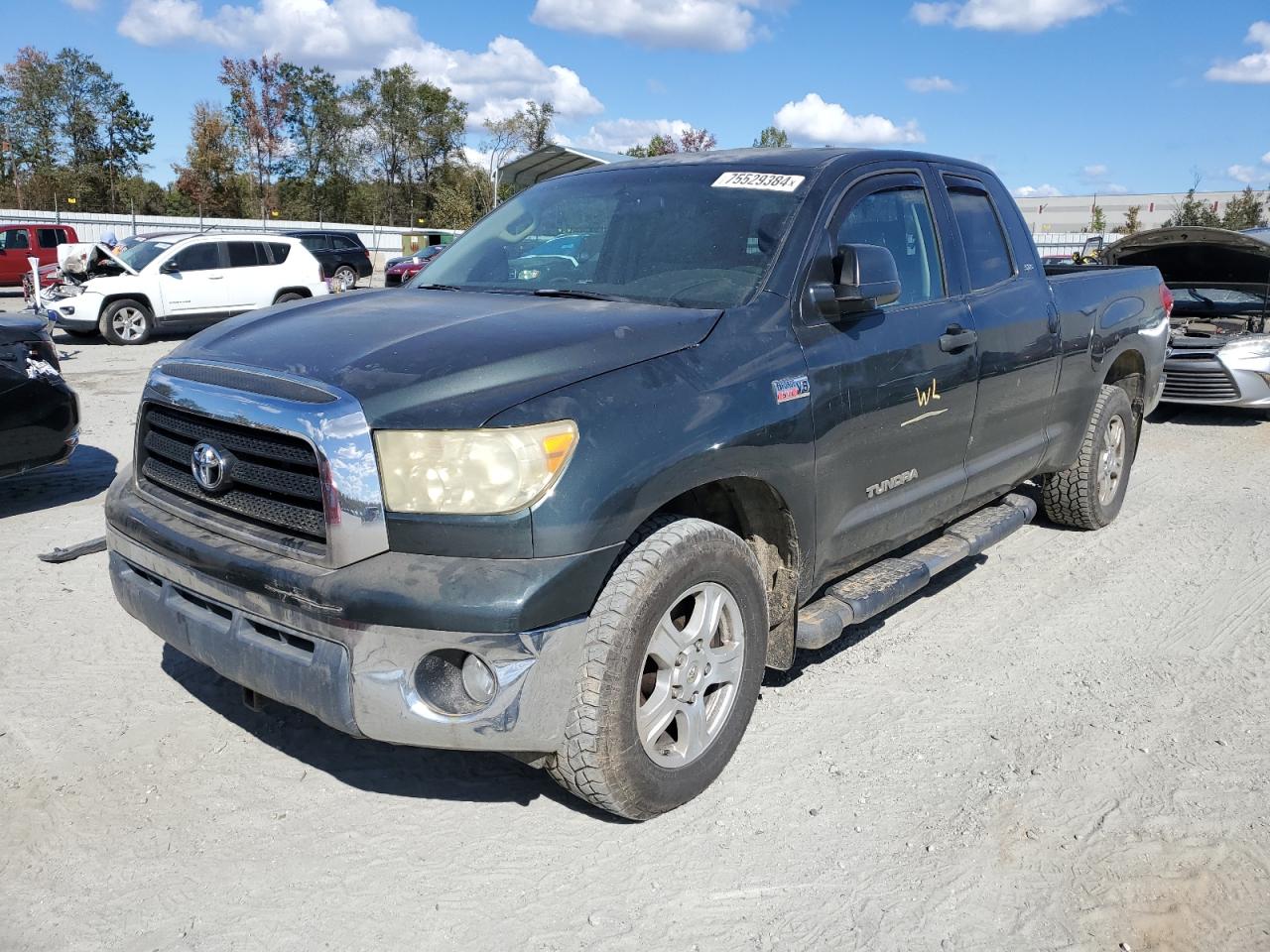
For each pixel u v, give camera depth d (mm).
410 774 3270
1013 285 4637
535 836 2951
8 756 3328
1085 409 5395
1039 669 4145
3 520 6008
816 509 3381
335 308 3395
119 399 10625
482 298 3496
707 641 3025
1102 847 2932
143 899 2654
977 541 4484
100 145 72000
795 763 3373
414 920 2590
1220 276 9922
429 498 2527
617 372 2809
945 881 2775
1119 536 5973
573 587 2576
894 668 4141
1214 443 8828
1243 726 3662
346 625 2508
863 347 3537
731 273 3424
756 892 2721
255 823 2992
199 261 17031
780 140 49375
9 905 2621
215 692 3793
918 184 4176
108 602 4645
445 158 77562
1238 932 2586
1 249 27062
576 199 4090
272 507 2719
